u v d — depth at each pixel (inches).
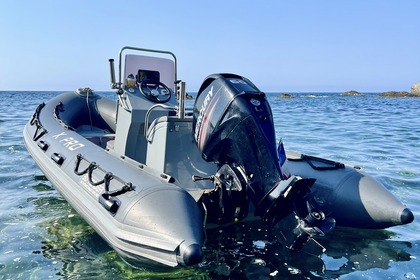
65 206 189.0
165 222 107.8
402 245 143.0
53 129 205.6
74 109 262.4
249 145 124.2
